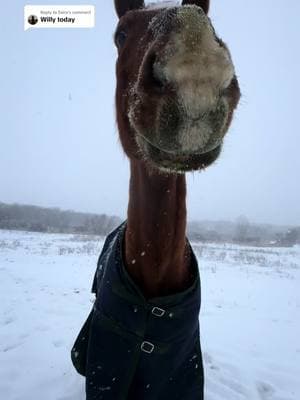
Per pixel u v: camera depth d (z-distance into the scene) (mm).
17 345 4602
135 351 2148
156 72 1276
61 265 12203
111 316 2203
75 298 7371
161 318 2104
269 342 5531
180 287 2299
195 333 2455
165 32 1260
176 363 2270
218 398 3580
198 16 1204
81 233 38125
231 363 4504
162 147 1339
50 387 3588
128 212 2273
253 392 3834
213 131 1281
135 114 1440
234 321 6535
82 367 2646
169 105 1254
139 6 2260
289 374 4434
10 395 3426
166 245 2127
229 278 11453
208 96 1190
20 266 11367
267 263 16750
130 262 2232
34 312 6098
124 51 1915
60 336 5004
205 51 1161
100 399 2209
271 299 8797
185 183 2160
